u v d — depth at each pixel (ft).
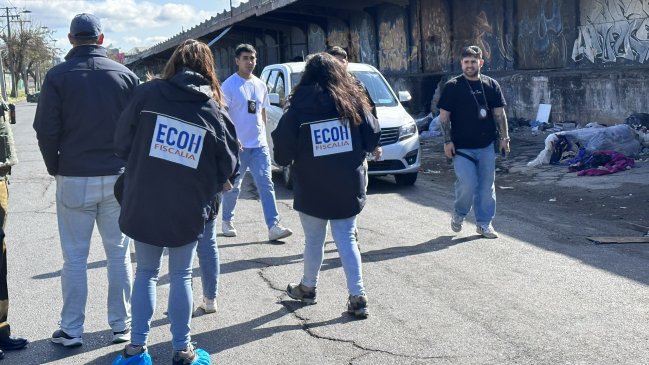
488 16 75.05
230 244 26.99
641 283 20.34
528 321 17.61
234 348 16.72
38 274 23.80
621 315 17.80
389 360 15.65
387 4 95.96
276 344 16.88
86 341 17.53
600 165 40.24
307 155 18.06
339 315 18.66
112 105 16.66
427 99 83.15
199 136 14.92
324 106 17.99
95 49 16.85
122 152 15.23
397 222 29.96
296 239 27.58
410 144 38.60
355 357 15.90
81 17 16.80
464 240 26.25
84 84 16.40
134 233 14.85
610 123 55.88
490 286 20.54
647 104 51.75
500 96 25.86
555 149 43.47
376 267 23.00
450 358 15.61
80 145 16.52
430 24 85.61
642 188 34.53
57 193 16.90
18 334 18.12
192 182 14.94
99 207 17.03
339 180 18.02
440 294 19.98
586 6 60.80
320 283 21.53
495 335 16.80
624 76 53.88
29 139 81.87
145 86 15.12
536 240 25.94
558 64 65.00
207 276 18.95
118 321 17.34
